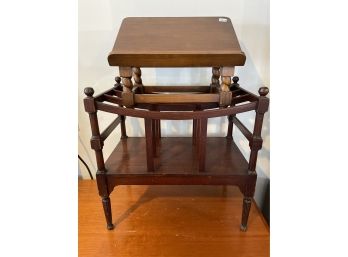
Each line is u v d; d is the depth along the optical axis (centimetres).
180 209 89
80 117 105
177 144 92
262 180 113
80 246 73
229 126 96
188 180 72
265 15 91
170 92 90
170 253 71
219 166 75
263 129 106
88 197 96
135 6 90
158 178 72
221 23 73
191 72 98
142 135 107
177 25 71
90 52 96
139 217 85
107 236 77
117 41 63
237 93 80
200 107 80
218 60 59
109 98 69
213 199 94
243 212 76
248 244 74
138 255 70
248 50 95
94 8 90
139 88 84
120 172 72
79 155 111
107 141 109
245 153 110
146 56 58
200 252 71
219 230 79
